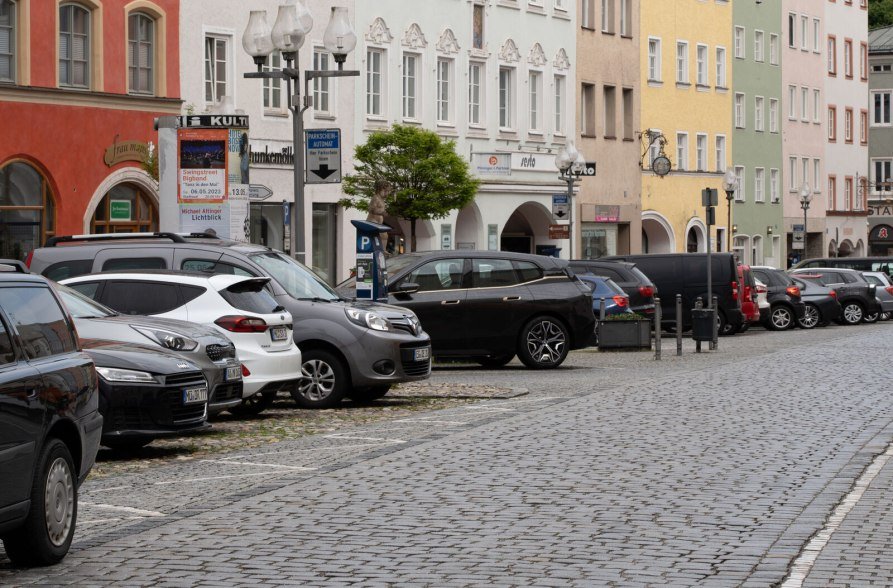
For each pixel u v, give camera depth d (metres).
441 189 51.81
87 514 14.95
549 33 73.06
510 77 70.06
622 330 43.28
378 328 25.89
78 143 45.44
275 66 54.16
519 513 14.48
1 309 11.96
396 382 25.98
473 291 34.44
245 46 33.16
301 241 32.84
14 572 11.95
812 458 18.39
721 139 95.56
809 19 111.44
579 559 12.21
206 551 12.73
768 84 103.06
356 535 13.41
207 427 19.14
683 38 89.06
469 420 23.42
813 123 112.31
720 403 25.77
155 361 18.70
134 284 22.91
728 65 95.94
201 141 31.91
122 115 47.09
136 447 20.84
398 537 13.29
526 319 34.78
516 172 69.56
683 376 32.25
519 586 11.24
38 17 44.09
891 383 30.17
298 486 16.44
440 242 63.66
